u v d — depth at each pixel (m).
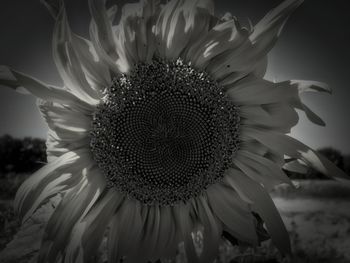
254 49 0.24
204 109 0.25
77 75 0.23
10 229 0.30
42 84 0.23
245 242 0.26
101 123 0.25
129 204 0.26
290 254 0.25
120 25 0.24
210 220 0.26
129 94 0.24
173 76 0.24
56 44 0.23
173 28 0.24
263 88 0.25
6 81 0.24
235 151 0.26
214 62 0.25
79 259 0.25
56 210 0.24
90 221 0.25
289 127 0.25
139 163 0.25
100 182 0.26
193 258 0.25
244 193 0.26
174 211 0.27
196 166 0.26
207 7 0.25
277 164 0.26
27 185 0.24
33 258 0.26
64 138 0.25
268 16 0.24
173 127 0.25
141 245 0.26
